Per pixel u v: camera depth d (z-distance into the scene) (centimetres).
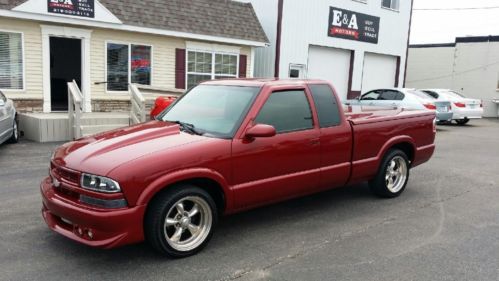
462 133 1551
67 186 397
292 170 502
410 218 555
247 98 486
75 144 455
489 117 2614
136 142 429
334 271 400
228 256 428
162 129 467
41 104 1198
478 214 578
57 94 1540
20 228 484
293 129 505
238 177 452
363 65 2084
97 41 1268
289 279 383
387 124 617
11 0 1079
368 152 594
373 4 2050
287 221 532
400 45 2234
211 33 1445
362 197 647
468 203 630
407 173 663
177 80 1448
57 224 415
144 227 400
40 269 390
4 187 639
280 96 501
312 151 520
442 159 991
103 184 375
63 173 407
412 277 392
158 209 398
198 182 438
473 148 1175
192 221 436
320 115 536
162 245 404
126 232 381
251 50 1625
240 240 469
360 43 2031
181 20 1391
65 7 1150
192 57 1477
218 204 460
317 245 460
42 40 1173
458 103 1733
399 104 1474
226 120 472
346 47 1973
